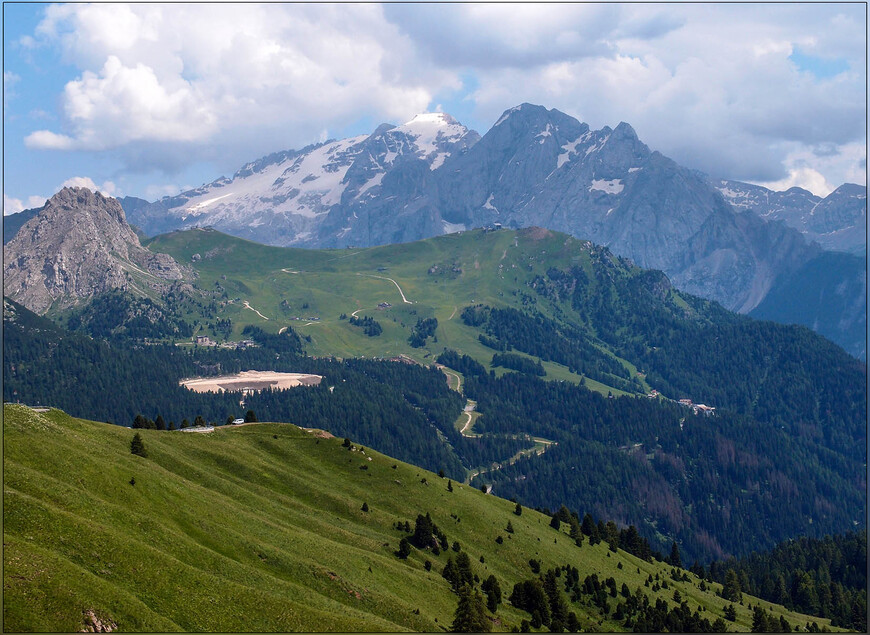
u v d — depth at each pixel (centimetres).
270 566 14525
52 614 10362
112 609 10925
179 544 13425
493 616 16888
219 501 16475
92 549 11925
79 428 17900
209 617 11825
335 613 13350
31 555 11081
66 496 13038
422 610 15300
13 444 14062
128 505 14088
